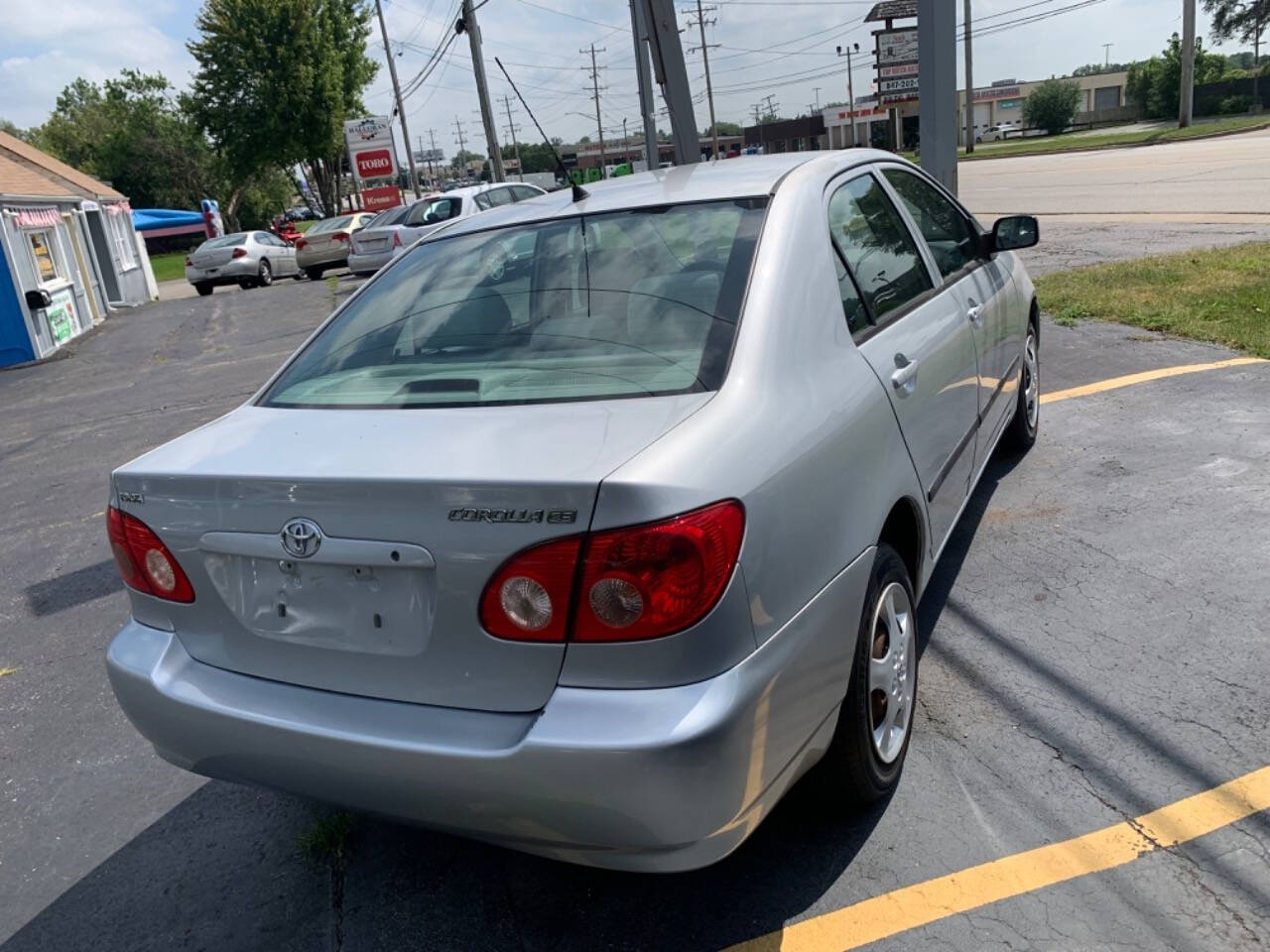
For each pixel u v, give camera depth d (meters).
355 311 3.17
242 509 2.23
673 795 1.86
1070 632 3.50
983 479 5.01
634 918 2.47
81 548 6.00
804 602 2.16
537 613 1.93
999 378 4.34
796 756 2.17
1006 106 102.06
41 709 4.00
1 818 3.27
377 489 2.03
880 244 3.27
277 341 14.26
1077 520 4.38
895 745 2.75
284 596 2.23
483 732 2.00
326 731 2.14
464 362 2.66
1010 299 4.57
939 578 4.03
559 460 1.99
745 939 2.36
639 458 1.95
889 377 2.79
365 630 2.13
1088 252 11.45
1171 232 12.40
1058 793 2.72
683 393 2.26
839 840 2.64
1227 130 42.25
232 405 9.84
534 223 3.19
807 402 2.36
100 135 72.88
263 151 49.62
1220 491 4.45
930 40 8.01
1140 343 7.02
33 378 13.91
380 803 2.15
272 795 3.22
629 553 1.86
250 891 2.76
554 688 1.96
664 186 3.19
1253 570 3.74
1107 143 45.38
